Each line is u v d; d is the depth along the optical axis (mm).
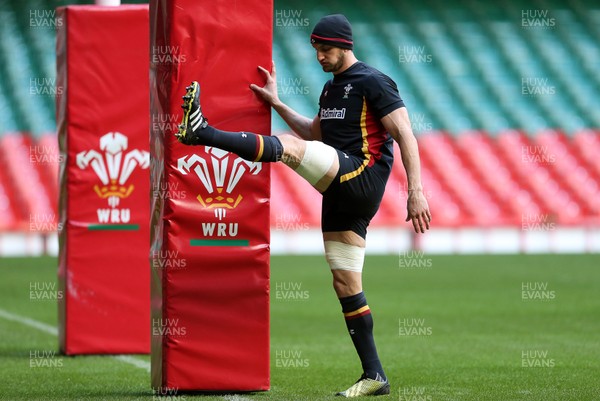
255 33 22188
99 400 21281
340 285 21703
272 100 22188
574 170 99375
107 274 31062
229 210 21938
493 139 102188
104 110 30906
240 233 22000
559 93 108938
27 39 105688
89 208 30906
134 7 31047
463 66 111250
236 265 21969
